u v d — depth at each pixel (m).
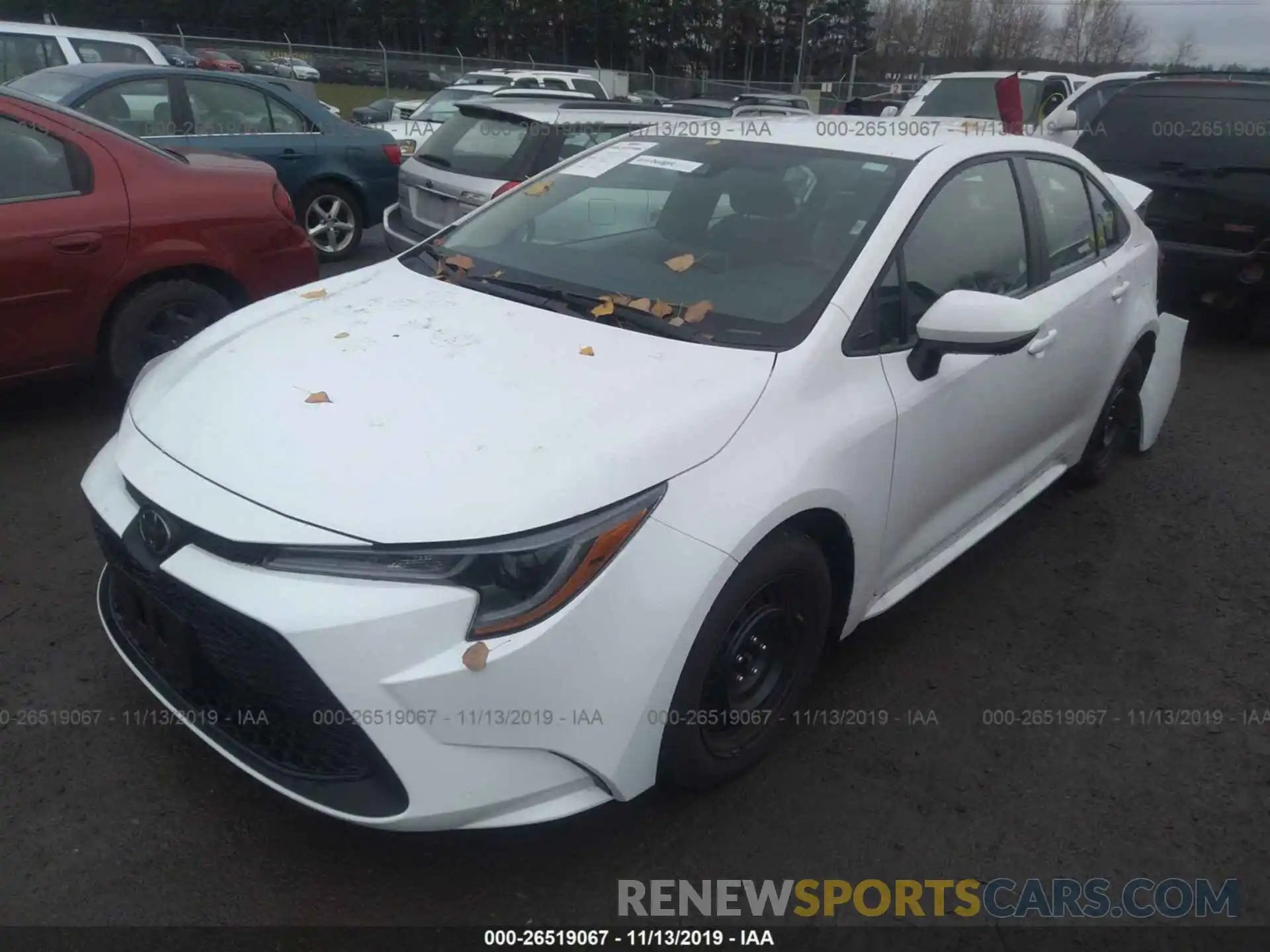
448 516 2.22
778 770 2.98
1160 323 4.97
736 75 55.66
